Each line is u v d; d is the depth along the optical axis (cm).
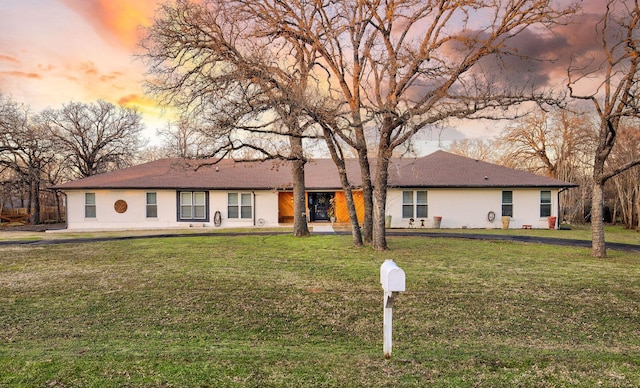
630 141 2584
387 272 386
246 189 2412
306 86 1330
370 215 1450
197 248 1367
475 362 405
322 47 1339
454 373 373
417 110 1162
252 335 517
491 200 2366
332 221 2584
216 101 1310
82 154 3753
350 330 541
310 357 420
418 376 366
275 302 683
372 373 372
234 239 1645
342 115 1291
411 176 2425
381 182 1316
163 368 378
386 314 405
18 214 3431
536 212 2359
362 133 1385
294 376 362
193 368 378
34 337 497
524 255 1212
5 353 427
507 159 3891
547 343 489
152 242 1556
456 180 2388
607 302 689
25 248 1385
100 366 381
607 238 1777
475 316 606
